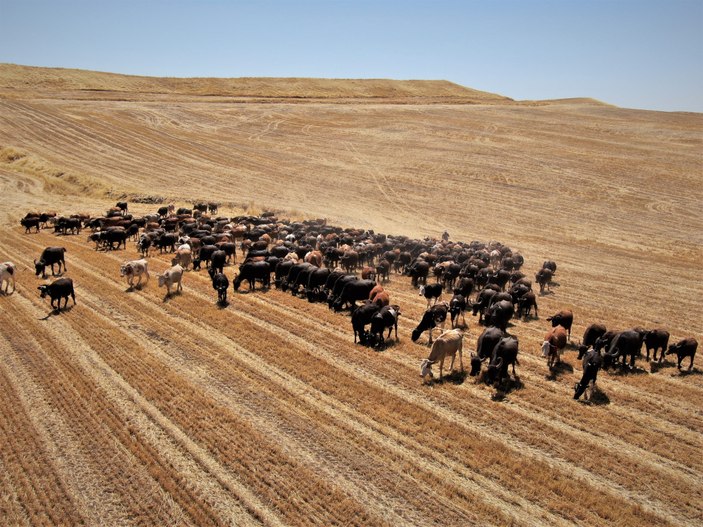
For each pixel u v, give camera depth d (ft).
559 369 66.85
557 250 147.74
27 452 47.88
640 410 57.62
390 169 239.50
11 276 90.38
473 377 63.57
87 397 56.75
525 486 44.75
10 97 350.02
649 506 43.16
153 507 42.04
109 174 222.07
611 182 215.31
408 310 88.53
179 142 276.00
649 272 126.82
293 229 139.85
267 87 488.85
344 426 52.49
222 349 69.82
